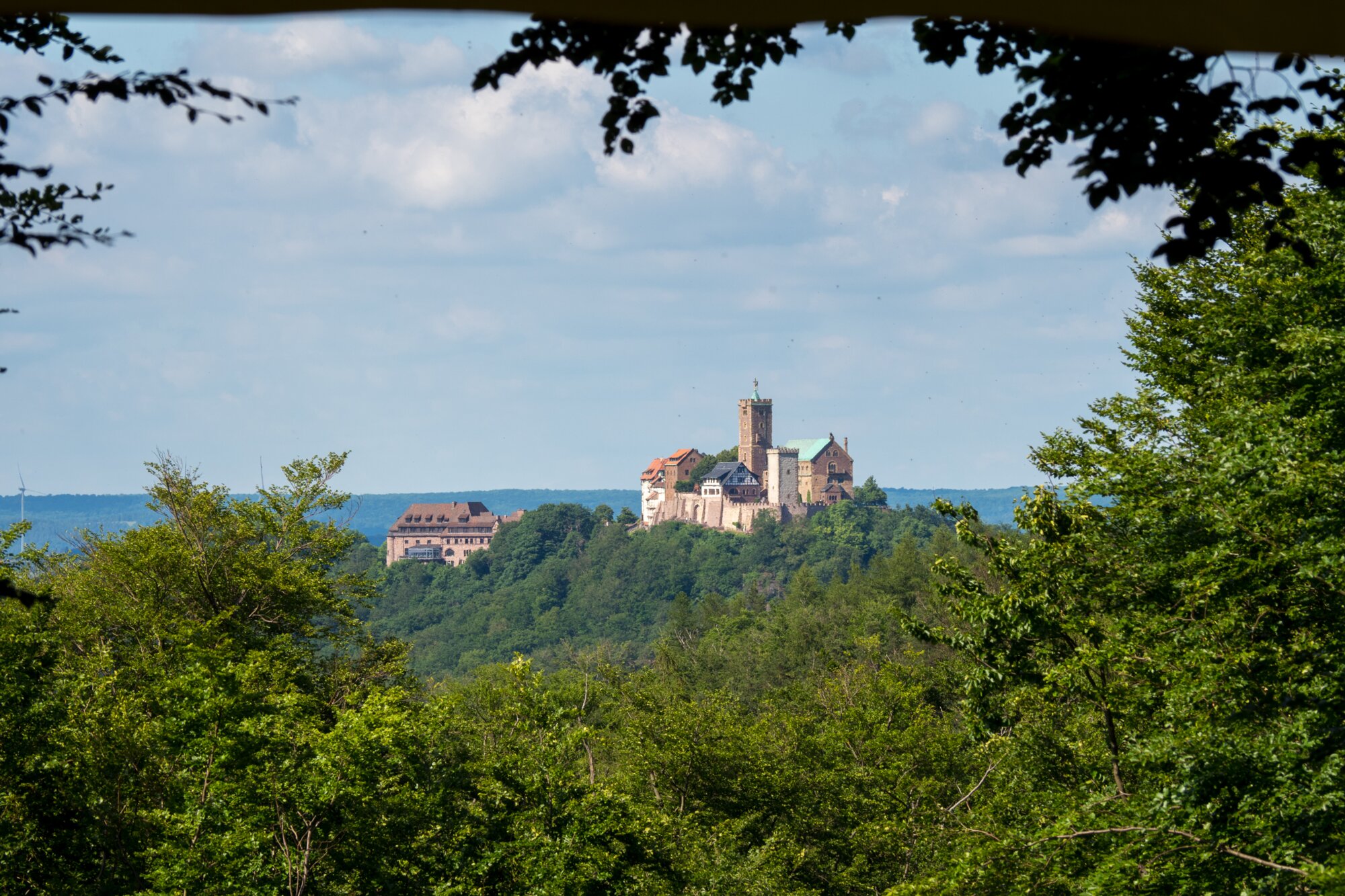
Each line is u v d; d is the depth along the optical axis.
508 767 65.69
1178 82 13.70
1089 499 44.09
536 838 61.75
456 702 61.31
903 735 85.75
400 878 59.00
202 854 52.75
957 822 64.06
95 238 17.45
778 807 86.75
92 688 63.94
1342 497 32.88
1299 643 35.00
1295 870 31.08
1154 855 35.28
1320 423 35.44
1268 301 44.94
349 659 97.69
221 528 92.75
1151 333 56.44
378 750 56.16
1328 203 38.25
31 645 55.91
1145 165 14.34
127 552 89.00
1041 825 43.34
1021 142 15.56
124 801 60.06
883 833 76.62
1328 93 14.35
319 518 102.81
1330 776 31.59
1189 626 38.47
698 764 86.88
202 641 79.62
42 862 53.16
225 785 53.88
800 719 96.19
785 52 16.20
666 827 77.88
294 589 92.12
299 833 56.06
